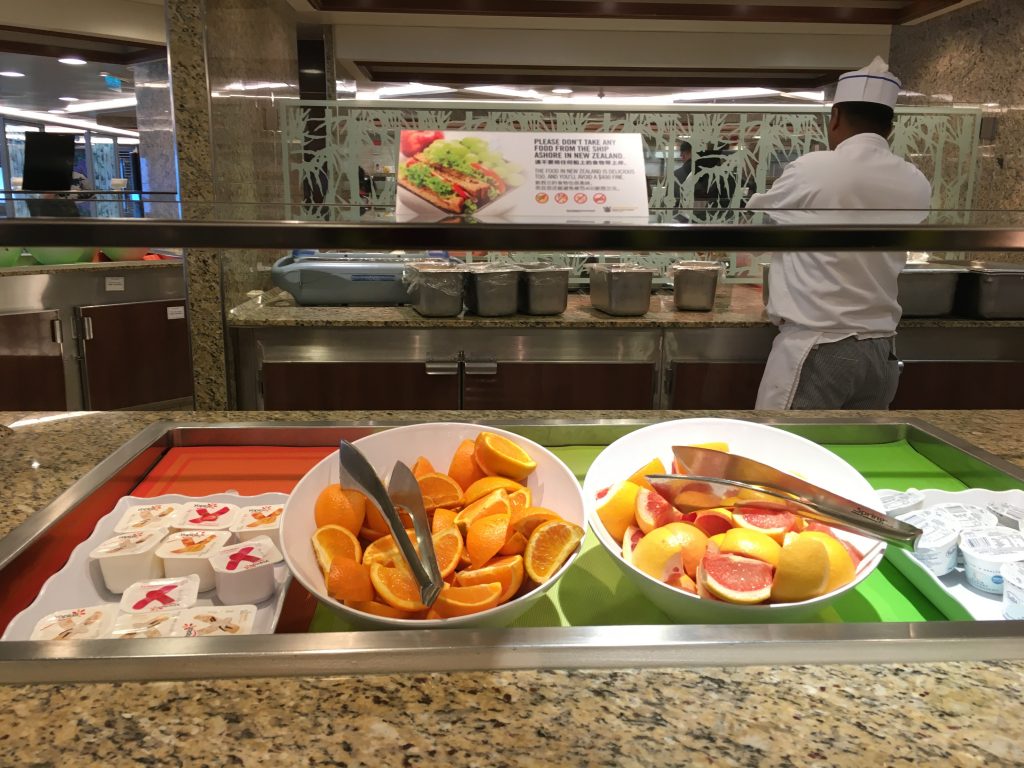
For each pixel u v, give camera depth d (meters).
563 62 4.76
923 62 3.96
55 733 0.47
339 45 4.62
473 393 2.61
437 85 5.20
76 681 0.52
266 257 2.93
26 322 3.30
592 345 2.60
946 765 0.46
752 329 2.61
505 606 0.58
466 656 0.54
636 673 0.54
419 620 0.58
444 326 2.50
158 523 0.79
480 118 2.59
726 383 2.65
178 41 2.12
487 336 2.56
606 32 4.70
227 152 2.33
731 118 2.64
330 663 0.53
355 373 2.55
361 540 0.74
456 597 0.59
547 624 0.67
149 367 3.83
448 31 4.66
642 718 0.50
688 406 2.66
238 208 0.77
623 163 0.85
